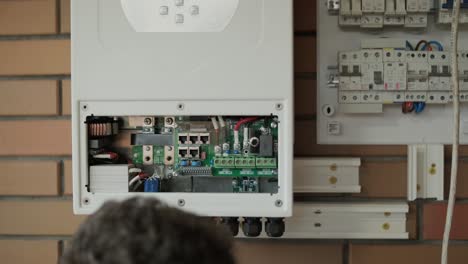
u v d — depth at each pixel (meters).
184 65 1.06
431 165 1.28
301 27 1.30
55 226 1.37
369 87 1.23
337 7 1.26
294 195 1.32
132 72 1.07
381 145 1.30
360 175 1.31
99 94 1.07
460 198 1.29
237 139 1.10
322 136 1.30
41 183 1.37
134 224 0.44
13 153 1.37
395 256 1.30
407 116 1.29
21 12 1.36
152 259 0.42
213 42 1.06
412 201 1.30
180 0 1.07
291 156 1.06
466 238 1.29
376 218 1.27
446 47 1.28
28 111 1.36
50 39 1.36
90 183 1.09
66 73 1.35
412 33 1.28
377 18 1.24
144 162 1.12
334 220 1.26
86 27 1.07
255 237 1.28
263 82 1.05
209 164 1.11
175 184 1.12
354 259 1.30
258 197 1.07
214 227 0.49
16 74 1.36
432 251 1.29
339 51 1.27
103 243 0.43
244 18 1.05
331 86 1.29
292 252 1.31
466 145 1.29
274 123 1.09
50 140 1.36
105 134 1.10
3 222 1.38
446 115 1.28
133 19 1.07
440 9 1.22
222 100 1.06
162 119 1.12
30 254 1.37
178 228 0.44
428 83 1.22
